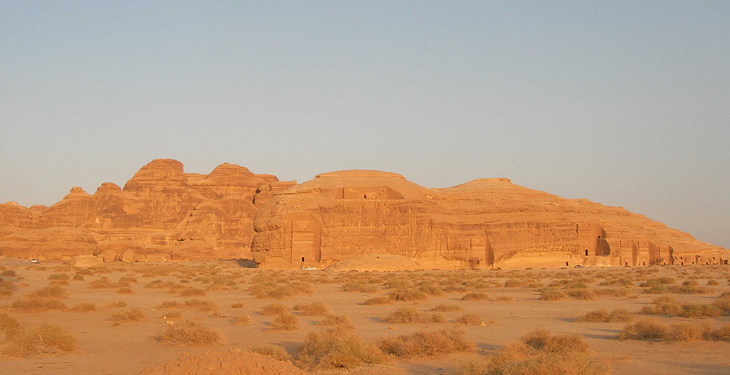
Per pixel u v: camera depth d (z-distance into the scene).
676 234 99.69
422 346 17.30
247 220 162.12
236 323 25.06
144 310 30.47
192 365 11.64
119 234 156.50
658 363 16.20
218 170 196.25
